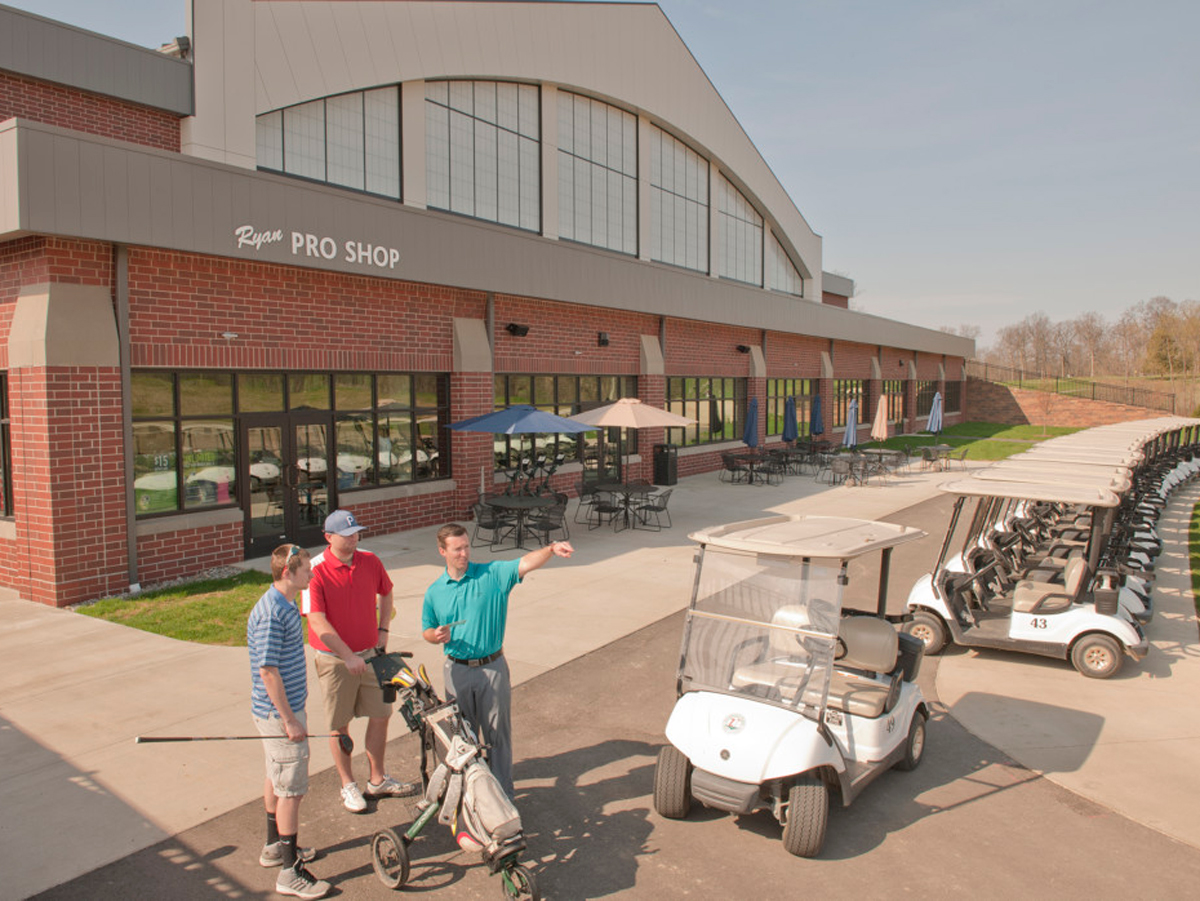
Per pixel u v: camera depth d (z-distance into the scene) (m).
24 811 5.05
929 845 4.90
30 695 6.86
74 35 11.90
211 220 10.58
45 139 8.90
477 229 14.85
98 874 4.42
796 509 18.12
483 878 4.48
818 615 4.93
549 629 9.12
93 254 9.80
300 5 14.56
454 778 4.26
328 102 15.37
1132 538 11.66
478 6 18.03
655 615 9.69
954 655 8.66
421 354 14.46
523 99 19.95
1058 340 101.88
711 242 27.81
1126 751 6.28
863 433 37.59
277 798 4.28
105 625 8.79
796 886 4.46
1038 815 5.29
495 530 13.52
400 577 11.15
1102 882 4.54
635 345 20.88
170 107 12.89
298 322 12.27
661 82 24.14
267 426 12.16
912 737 5.86
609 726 6.57
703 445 24.91
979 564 9.66
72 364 9.48
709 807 5.34
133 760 5.74
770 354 28.28
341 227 12.34
